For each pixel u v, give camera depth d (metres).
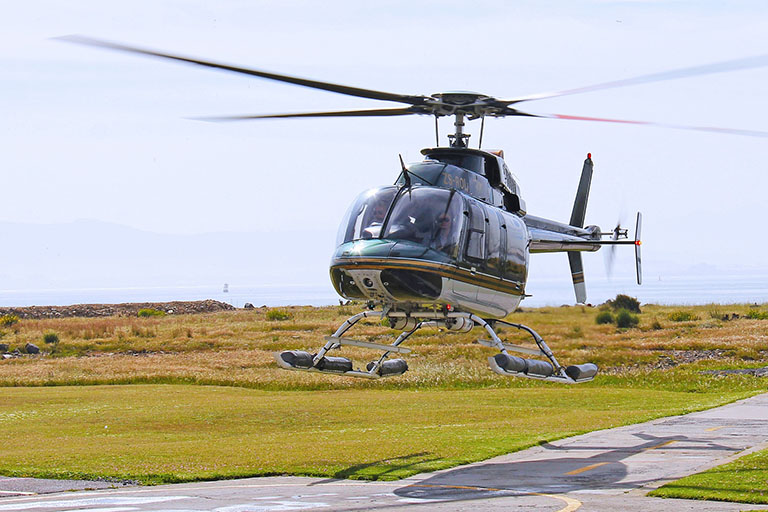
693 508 19.30
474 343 84.38
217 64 27.58
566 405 50.19
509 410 46.09
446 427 39.16
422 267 29.36
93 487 24.81
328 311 141.12
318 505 20.73
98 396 54.47
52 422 43.56
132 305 171.12
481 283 32.12
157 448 32.34
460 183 32.47
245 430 41.25
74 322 125.25
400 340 37.44
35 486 24.98
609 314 104.00
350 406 48.53
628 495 21.53
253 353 83.19
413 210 30.38
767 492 20.61
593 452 30.11
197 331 106.50
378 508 20.12
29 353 88.88
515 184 36.78
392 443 32.78
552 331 93.94
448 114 34.25
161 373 68.19
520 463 28.06
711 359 73.31
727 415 40.69
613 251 46.94
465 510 19.55
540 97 31.20
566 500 20.84
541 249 42.06
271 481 25.66
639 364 73.19
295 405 48.94
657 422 38.94
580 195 47.97
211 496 22.61
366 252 29.59
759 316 112.19
